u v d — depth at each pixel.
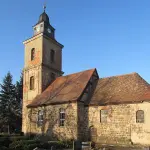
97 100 27.23
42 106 30.86
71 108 27.39
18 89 49.94
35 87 34.78
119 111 25.06
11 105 47.72
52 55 37.16
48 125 29.50
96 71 31.72
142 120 23.53
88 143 21.08
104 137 25.55
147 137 22.80
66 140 25.73
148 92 24.33
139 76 27.69
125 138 24.12
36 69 35.12
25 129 32.91
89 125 26.89
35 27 37.69
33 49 36.81
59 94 30.52
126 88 26.77
